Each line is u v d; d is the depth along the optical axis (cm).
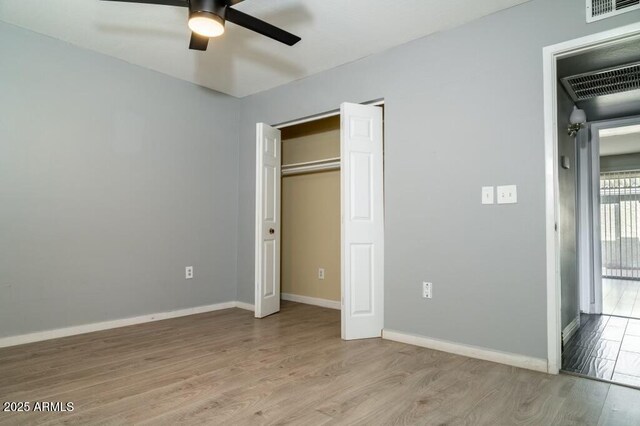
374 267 314
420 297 289
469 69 272
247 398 194
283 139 499
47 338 298
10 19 279
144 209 360
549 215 236
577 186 397
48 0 254
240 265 437
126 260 346
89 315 322
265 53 328
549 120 238
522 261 245
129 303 347
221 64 353
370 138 321
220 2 210
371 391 204
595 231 418
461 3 251
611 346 293
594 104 370
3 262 279
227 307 429
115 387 208
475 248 264
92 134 327
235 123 445
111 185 338
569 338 315
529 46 247
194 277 399
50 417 174
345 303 303
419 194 293
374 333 310
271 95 413
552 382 218
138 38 307
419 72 297
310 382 215
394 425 168
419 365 245
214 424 168
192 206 399
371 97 327
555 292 233
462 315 268
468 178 269
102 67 334
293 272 477
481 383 216
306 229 465
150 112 367
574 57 268
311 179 462
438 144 285
